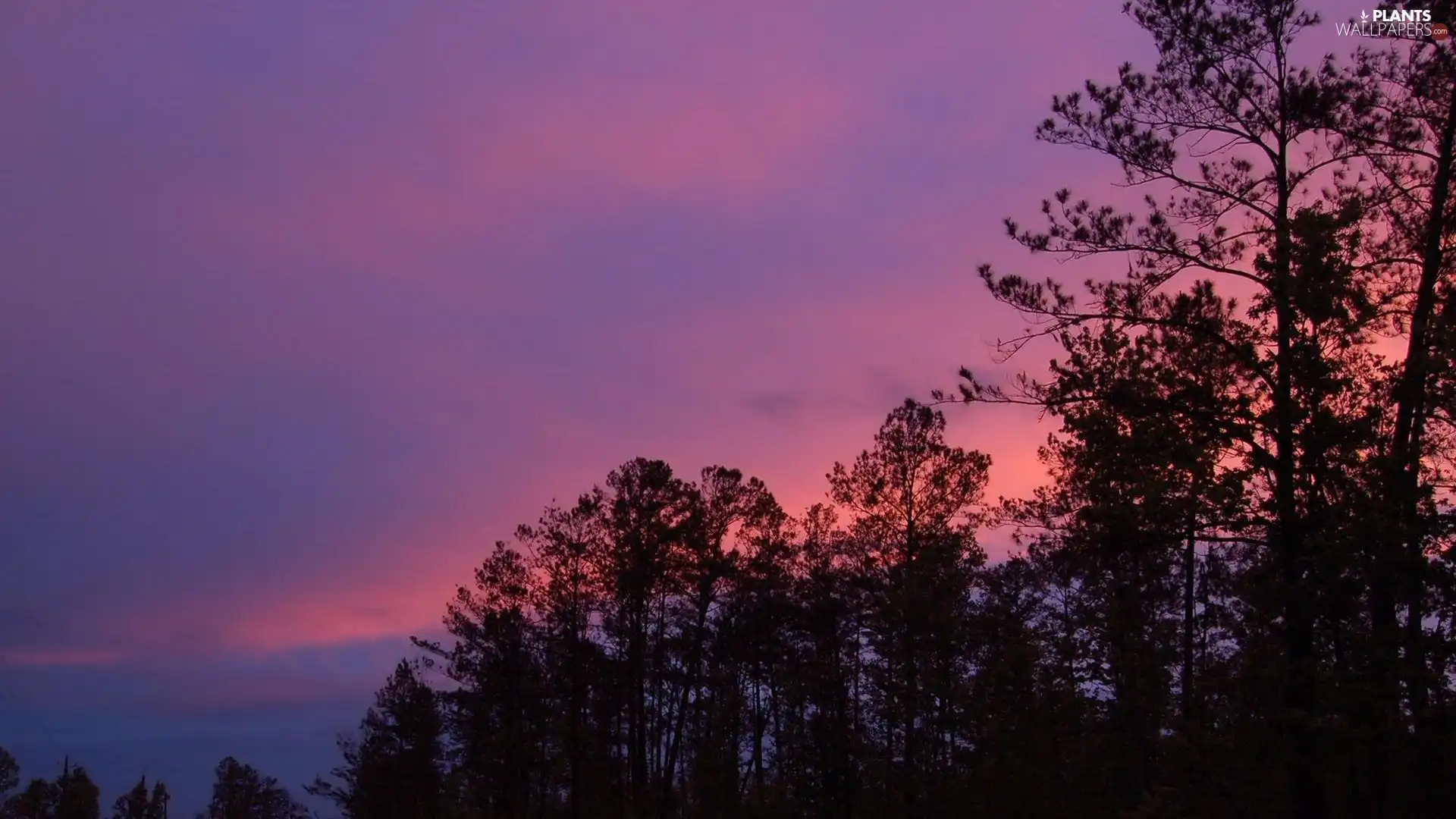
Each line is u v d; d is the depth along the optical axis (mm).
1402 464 17062
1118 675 29234
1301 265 17266
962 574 35156
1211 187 19328
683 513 42219
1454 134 19328
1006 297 19094
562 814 46719
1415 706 16922
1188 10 19250
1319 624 17812
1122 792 29656
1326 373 17328
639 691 44500
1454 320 17672
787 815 39562
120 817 103938
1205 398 17906
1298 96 18703
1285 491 17609
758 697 47812
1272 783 18453
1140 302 18703
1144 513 18141
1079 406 18766
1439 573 16688
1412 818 17469
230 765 108938
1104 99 19672
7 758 96438
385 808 60250
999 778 29719
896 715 35594
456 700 48969
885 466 36719
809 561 41156
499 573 44375
